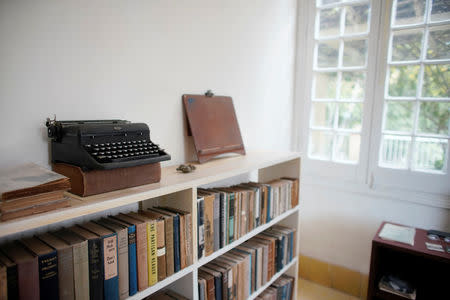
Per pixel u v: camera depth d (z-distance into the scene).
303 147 2.59
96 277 0.93
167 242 1.13
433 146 2.10
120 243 0.99
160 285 1.11
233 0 1.82
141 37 1.34
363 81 2.31
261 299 1.75
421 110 2.13
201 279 1.33
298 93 2.56
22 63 0.99
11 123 0.99
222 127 1.72
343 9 2.32
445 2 1.98
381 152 2.28
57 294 0.86
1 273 0.75
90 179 0.93
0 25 0.94
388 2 2.14
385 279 2.02
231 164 1.53
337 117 2.43
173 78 1.51
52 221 0.79
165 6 1.43
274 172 2.09
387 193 2.25
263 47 2.12
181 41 1.53
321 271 2.59
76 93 1.14
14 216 0.75
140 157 1.04
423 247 1.82
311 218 2.62
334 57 2.41
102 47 1.20
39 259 0.82
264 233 1.89
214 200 1.34
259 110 2.15
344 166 2.42
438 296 2.08
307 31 2.46
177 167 1.46
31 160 1.04
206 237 1.31
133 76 1.33
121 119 1.30
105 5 1.20
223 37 1.78
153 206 1.38
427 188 2.11
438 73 2.05
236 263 1.50
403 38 2.14
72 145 0.97
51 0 1.04
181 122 1.57
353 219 2.43
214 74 1.75
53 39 1.06
